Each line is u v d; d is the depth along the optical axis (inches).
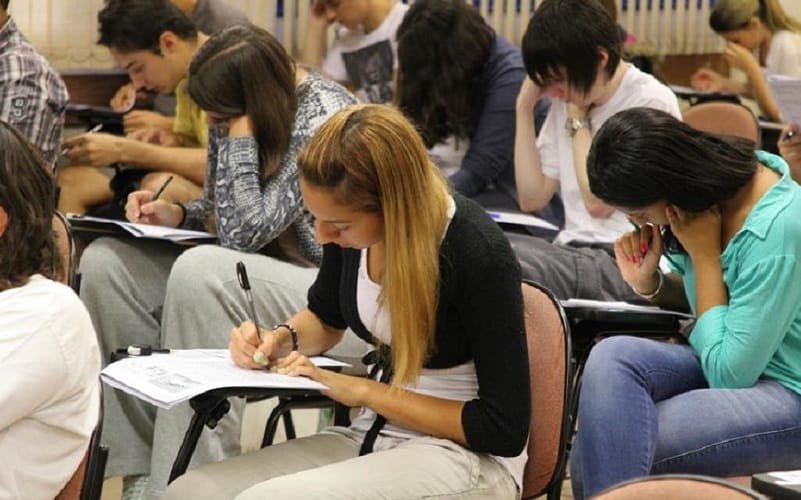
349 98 184.5
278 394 126.0
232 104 178.5
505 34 300.5
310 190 117.5
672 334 160.4
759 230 133.4
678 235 140.2
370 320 128.5
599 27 195.5
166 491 123.1
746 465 132.0
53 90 204.5
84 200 232.2
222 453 167.5
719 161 135.0
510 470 125.5
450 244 120.0
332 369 137.6
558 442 128.3
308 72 187.8
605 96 205.8
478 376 122.3
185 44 227.6
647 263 154.8
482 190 230.2
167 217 197.8
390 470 117.2
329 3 264.2
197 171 231.3
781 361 136.6
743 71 295.7
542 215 226.8
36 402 108.9
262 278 174.2
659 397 137.3
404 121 118.1
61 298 112.1
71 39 267.7
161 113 249.1
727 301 139.0
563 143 218.2
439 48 226.2
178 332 173.0
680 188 134.8
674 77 313.7
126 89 253.1
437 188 120.0
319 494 111.7
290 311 175.8
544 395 129.6
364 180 115.5
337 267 136.9
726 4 293.1
